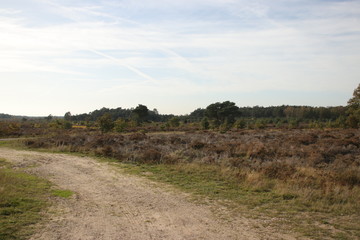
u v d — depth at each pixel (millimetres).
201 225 6250
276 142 20859
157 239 5418
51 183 9922
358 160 13477
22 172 11703
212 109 74750
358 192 8734
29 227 5664
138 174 11945
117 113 103562
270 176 10945
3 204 6809
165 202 8055
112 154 16719
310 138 22141
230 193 9016
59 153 18312
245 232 5852
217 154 15461
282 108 116438
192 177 11336
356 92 44656
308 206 7672
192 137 26500
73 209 7109
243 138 25344
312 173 10742
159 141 21891
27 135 34688
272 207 7590
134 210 7273
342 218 6734
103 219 6480
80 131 40000
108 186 9875
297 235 5707
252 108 125000
